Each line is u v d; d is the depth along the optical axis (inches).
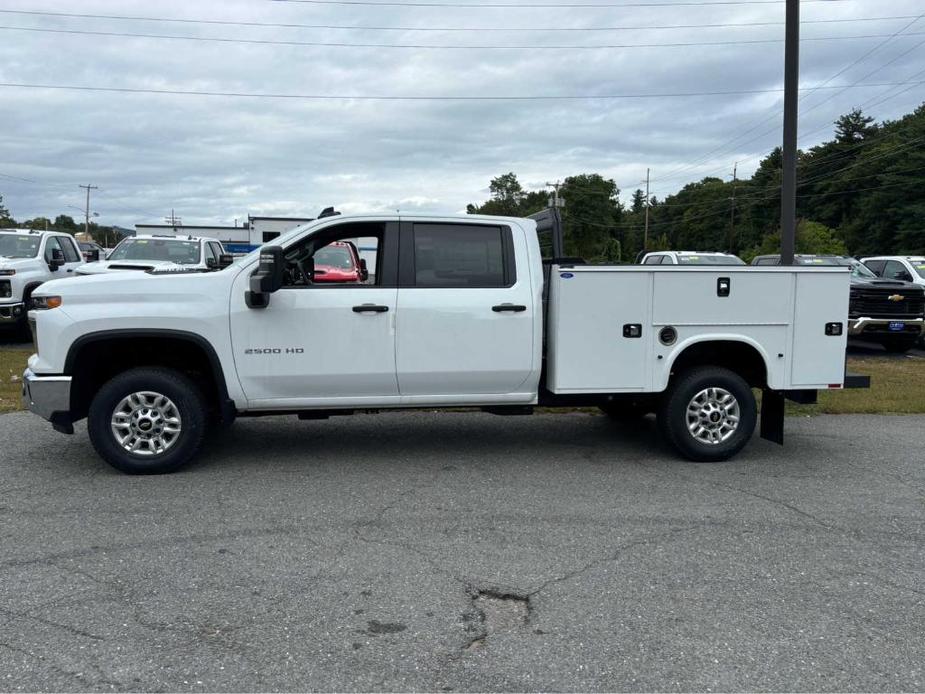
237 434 292.5
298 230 237.3
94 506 203.2
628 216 4869.6
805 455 271.3
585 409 345.4
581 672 124.0
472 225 243.0
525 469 246.5
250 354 229.9
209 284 228.8
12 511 198.5
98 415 227.1
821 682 121.9
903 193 2452.0
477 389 246.1
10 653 127.4
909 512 207.3
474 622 140.5
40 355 225.9
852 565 169.6
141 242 577.3
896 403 370.0
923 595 154.5
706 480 236.5
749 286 251.1
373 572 162.1
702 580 160.2
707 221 4114.2
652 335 247.6
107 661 125.3
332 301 231.9
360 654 128.6
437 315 236.5
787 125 444.5
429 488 223.6
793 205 448.5
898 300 565.0
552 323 244.8
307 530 186.9
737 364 270.1
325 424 312.0
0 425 298.0
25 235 571.2
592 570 164.7
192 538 180.5
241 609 144.3
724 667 125.8
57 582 155.3
